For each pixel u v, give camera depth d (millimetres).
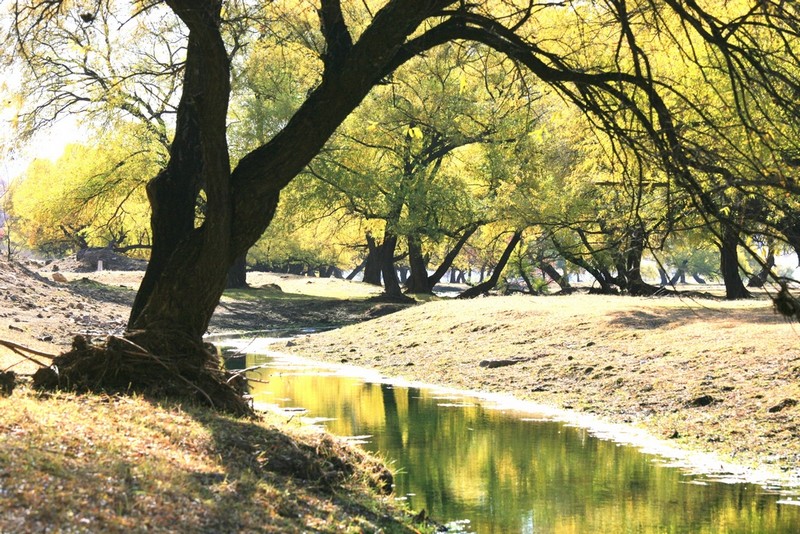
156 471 6898
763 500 10641
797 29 7594
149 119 41156
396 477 11836
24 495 5699
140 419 8531
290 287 66312
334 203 49969
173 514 6113
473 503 10477
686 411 15750
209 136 9938
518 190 41031
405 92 39156
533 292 58094
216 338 38031
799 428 13695
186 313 10422
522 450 13578
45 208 44625
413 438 14547
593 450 13570
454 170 53312
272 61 14188
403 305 50062
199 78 11805
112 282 51312
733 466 12500
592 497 10797
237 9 11203
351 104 10344
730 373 17172
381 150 49000
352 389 20891
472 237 61562
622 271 39750
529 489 11211
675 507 10352
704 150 8250
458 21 10547
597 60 12359
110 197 44500
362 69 10227
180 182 11742
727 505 10430
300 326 46188
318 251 85812
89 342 10430
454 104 40781
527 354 23141
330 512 7664
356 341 31391
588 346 22859
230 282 59625
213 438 8453
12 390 9109
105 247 76000
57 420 7797
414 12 9961
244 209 10391
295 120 10430
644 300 31469
